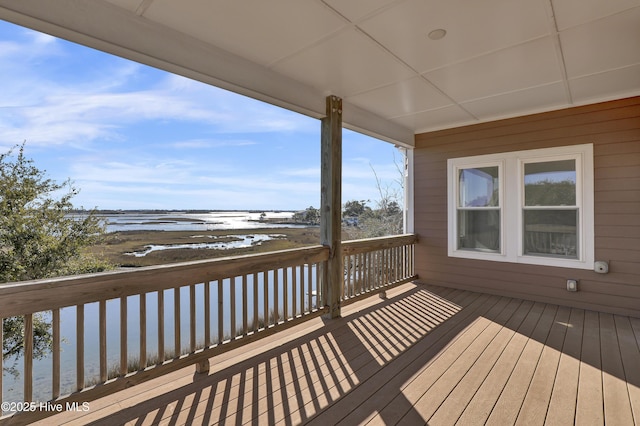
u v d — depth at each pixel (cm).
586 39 239
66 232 551
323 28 224
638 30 226
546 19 213
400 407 188
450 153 492
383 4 196
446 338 293
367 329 317
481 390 206
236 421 175
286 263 303
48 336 481
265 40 239
